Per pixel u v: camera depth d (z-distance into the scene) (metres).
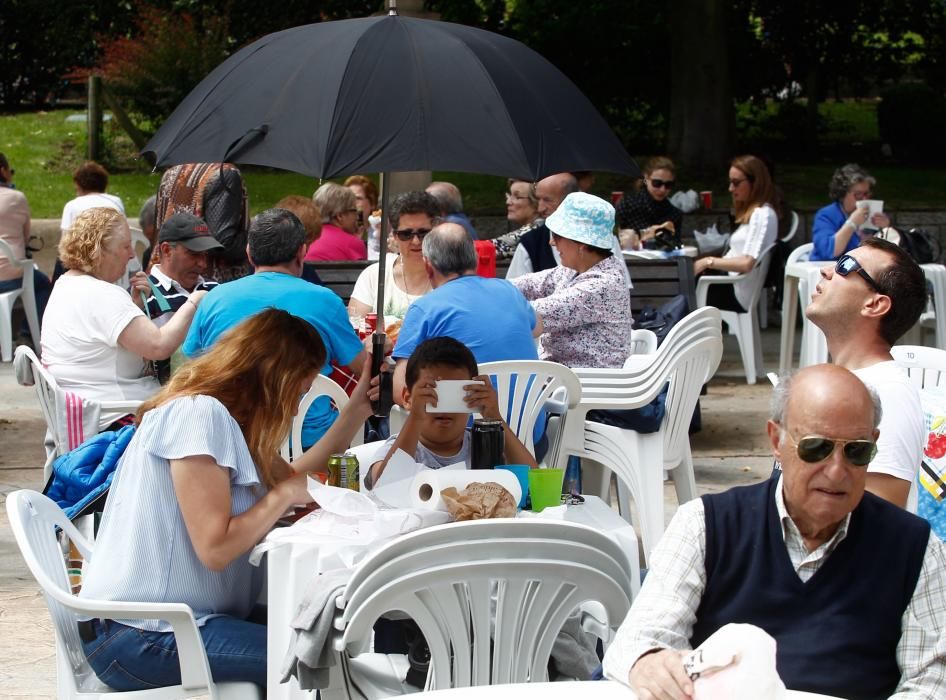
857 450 3.66
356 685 4.65
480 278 7.29
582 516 5.22
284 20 26.36
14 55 30.00
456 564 4.09
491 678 4.23
